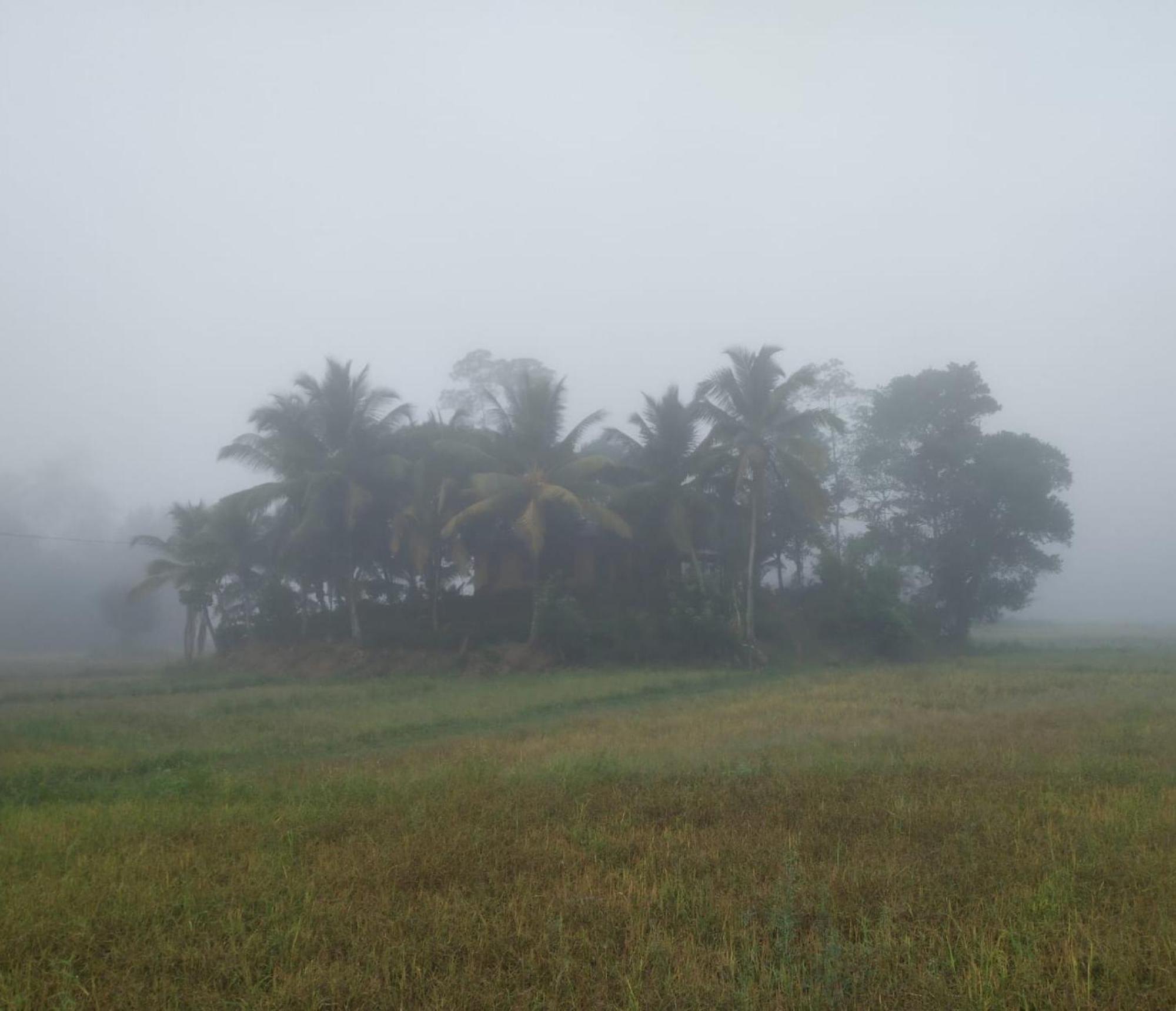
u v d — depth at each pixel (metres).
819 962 5.23
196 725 19.12
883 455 44.97
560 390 34.91
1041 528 42.09
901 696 21.83
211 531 39.31
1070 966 5.12
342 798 10.11
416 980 5.21
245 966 5.31
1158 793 9.48
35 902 6.44
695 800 9.52
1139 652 39.88
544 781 10.83
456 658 33.31
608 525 32.50
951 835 7.91
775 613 39.34
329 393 34.56
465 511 32.00
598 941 5.69
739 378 35.09
